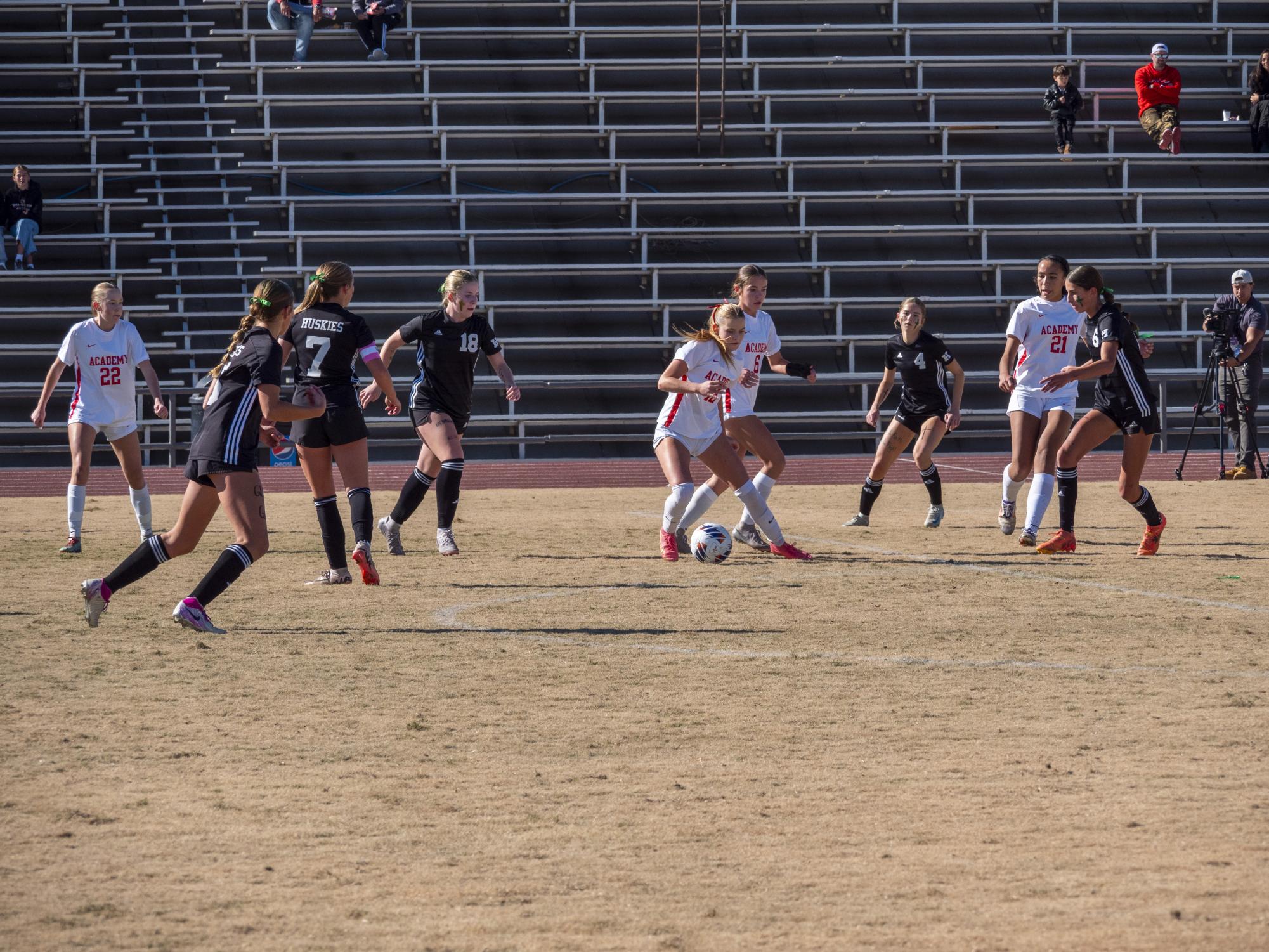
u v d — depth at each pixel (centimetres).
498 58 10738
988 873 1413
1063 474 4103
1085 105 10681
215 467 2744
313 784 1755
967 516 5394
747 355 4150
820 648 2691
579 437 8581
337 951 1218
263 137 9956
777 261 9688
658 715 2138
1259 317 6881
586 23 11000
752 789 1733
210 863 1457
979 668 2494
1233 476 6969
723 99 9781
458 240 9644
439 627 2938
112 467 7956
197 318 9069
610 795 1708
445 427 4109
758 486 4131
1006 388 4431
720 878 1405
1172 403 9281
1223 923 1262
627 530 4938
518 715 2134
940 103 10600
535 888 1380
